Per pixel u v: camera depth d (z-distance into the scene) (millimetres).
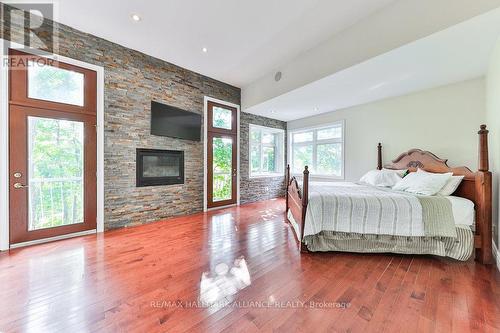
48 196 2869
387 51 2459
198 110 4531
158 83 3852
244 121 5523
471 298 1702
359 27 2730
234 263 2289
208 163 4738
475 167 3225
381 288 1843
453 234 2264
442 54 2523
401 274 2078
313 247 2572
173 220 3957
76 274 2037
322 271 2133
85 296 1704
